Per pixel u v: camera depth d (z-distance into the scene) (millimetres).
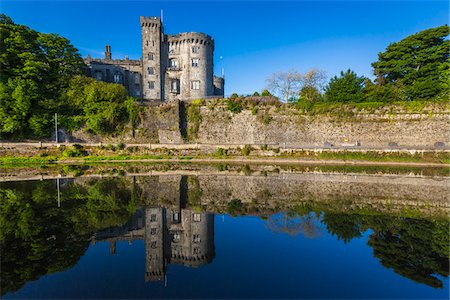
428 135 37969
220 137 44375
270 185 20312
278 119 43188
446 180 22531
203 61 57219
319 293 6520
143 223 12141
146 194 17266
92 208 14000
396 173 26547
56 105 40812
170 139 43031
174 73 57250
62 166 31453
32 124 38000
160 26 56188
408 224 11484
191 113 45312
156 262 8312
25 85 39375
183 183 20953
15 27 41688
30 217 12305
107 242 9922
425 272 7520
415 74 45250
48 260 8305
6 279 7145
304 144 41219
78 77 45094
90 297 6281
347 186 19906
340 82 47031
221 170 28688
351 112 40656
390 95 42781
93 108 42469
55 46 45500
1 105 37188
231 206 14695
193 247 9594
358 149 36594
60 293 6441
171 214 13406
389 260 8258
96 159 36625
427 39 44594
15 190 17781
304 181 22016
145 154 39594
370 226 11250
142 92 55906
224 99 45094
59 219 12148
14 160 33969
